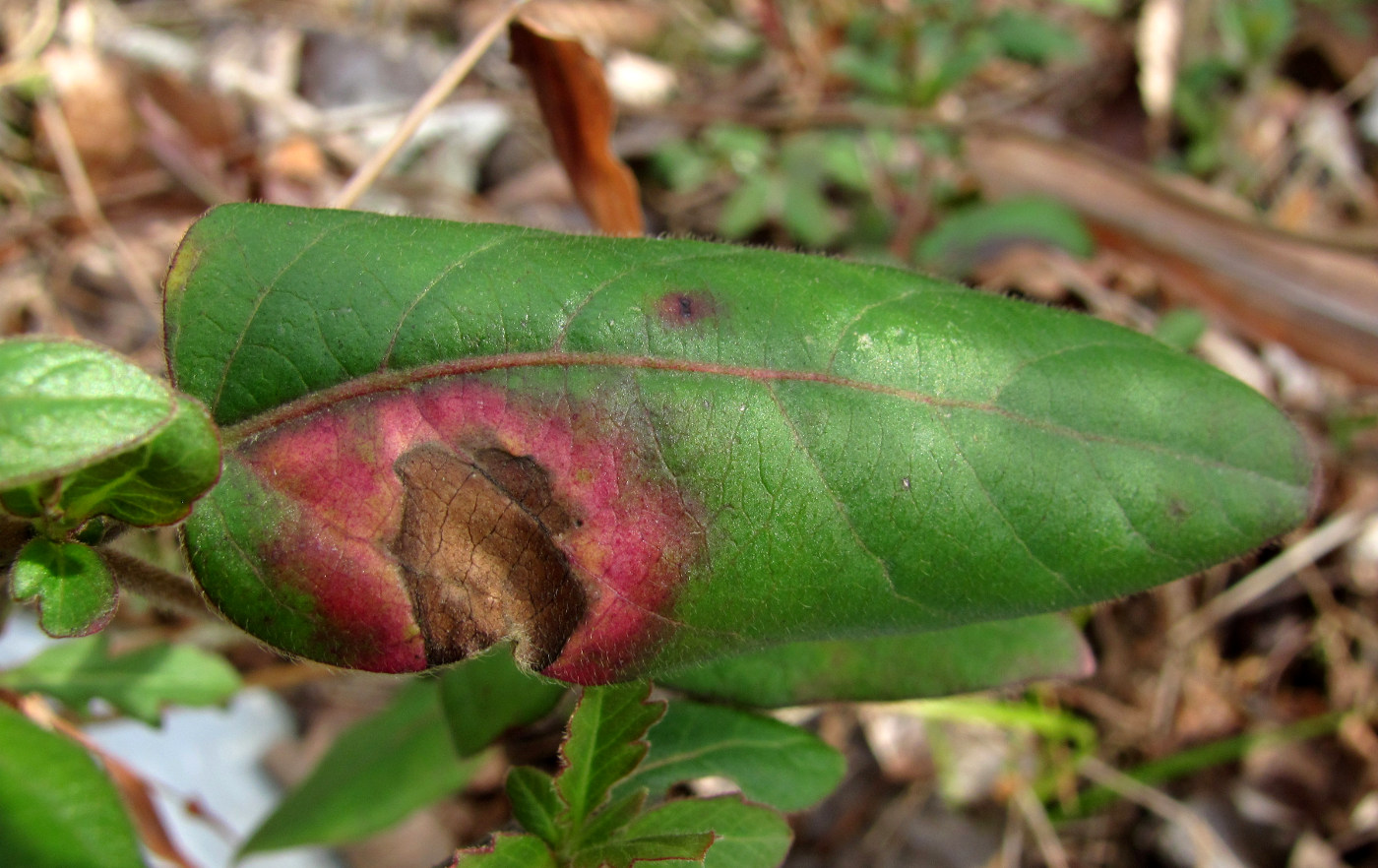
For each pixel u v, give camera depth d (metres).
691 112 0.19
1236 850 0.16
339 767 0.12
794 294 0.08
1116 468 0.08
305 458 0.08
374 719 0.12
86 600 0.07
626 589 0.08
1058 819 0.16
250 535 0.08
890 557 0.08
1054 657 0.10
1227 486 0.08
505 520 0.08
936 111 0.20
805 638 0.08
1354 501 0.17
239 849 0.12
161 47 0.19
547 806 0.09
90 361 0.06
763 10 0.21
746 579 0.08
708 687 0.10
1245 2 0.22
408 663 0.08
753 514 0.08
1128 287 0.20
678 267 0.08
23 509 0.07
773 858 0.09
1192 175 0.22
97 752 0.11
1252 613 0.18
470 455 0.08
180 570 0.12
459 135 0.20
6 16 0.18
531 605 0.08
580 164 0.13
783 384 0.08
